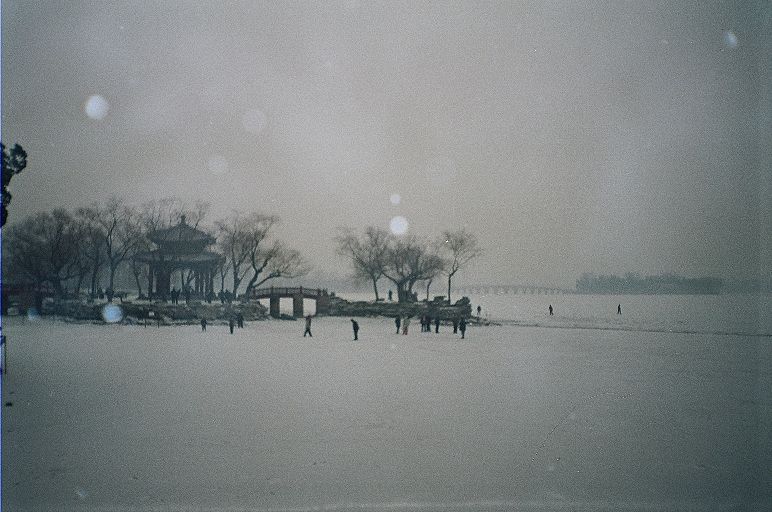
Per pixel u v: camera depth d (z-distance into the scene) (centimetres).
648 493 1162
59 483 1184
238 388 2266
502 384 2412
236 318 6519
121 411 1822
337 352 3634
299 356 3391
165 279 7188
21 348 3650
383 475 1251
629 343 4541
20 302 6544
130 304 6056
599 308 13288
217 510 1061
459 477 1245
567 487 1191
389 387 2317
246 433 1575
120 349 3647
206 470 1270
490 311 11831
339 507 1080
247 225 7881
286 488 1171
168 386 2292
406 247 8525
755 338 5084
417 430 1625
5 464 1295
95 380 2409
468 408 1919
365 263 8519
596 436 1574
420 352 3691
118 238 8112
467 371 2798
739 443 1506
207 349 3738
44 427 1612
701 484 1209
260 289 7862
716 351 3906
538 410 1894
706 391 2270
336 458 1362
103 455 1367
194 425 1655
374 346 4069
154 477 1223
